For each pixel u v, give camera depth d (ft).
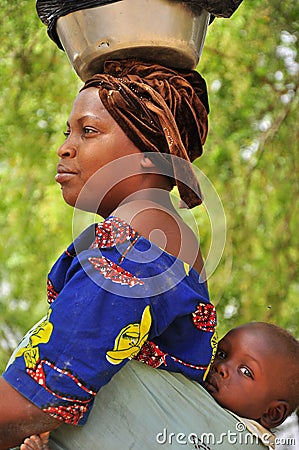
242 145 24.91
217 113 24.89
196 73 10.59
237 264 24.76
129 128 9.73
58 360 8.75
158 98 9.74
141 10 10.11
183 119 10.13
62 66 25.45
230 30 24.25
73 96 25.58
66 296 8.94
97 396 9.27
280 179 25.00
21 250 26.45
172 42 10.18
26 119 25.84
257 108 24.95
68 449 9.25
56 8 10.51
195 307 9.34
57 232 26.35
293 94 24.88
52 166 26.14
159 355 9.39
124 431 9.21
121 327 8.79
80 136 9.95
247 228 24.81
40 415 8.77
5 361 27.04
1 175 26.48
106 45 10.15
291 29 24.47
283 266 25.00
